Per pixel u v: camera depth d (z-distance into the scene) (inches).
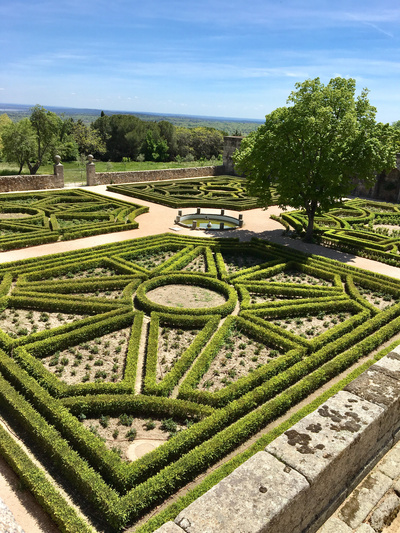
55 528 284.7
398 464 253.6
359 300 673.0
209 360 487.8
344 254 949.8
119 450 354.9
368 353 533.3
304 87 874.8
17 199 1309.1
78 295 663.8
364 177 867.4
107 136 3417.8
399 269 858.8
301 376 478.0
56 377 436.8
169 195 1467.8
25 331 541.0
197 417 401.4
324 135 858.8
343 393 251.0
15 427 381.1
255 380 450.9
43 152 1962.4
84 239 971.9
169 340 543.5
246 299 657.6
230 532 157.8
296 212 1309.1
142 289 679.1
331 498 216.5
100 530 286.0
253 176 1002.7
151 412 408.8
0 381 419.8
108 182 1684.3
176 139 3545.8
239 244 951.6
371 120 874.8
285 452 201.2
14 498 305.9
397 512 224.2
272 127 913.5
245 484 180.2
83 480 306.3
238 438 364.8
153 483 305.6
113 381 453.1
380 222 1273.4
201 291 716.7
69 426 361.7
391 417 251.3
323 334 552.1
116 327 564.7
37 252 864.9
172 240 956.6
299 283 767.1
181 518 163.2
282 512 170.1
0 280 699.4
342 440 210.7
